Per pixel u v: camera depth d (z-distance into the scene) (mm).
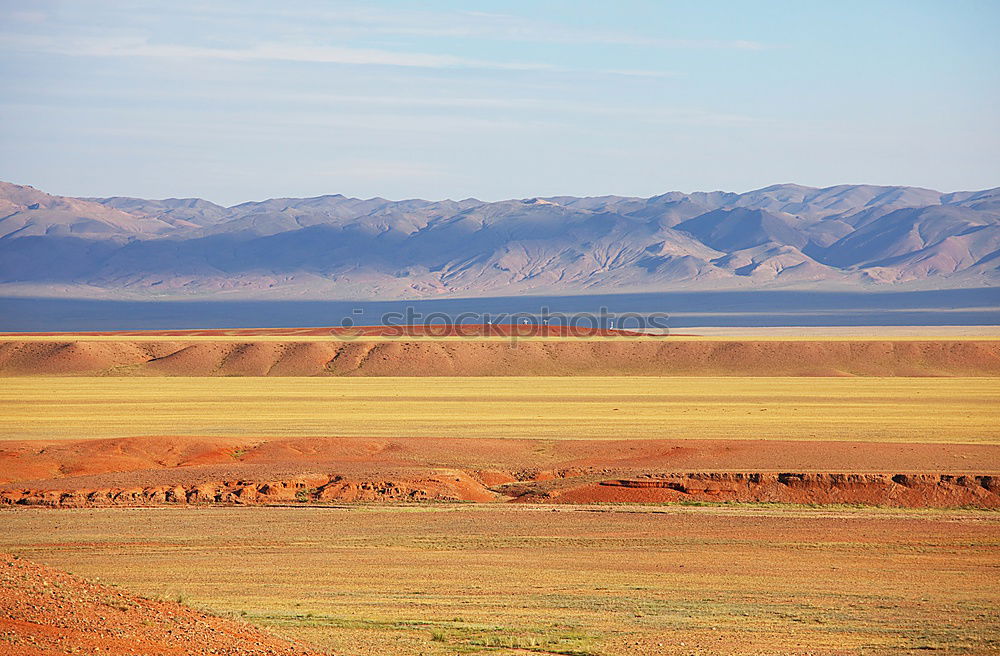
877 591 90875
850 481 146250
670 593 89688
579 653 66188
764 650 68438
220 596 86812
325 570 98875
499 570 99312
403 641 68000
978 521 125188
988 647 69750
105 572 97625
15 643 51250
